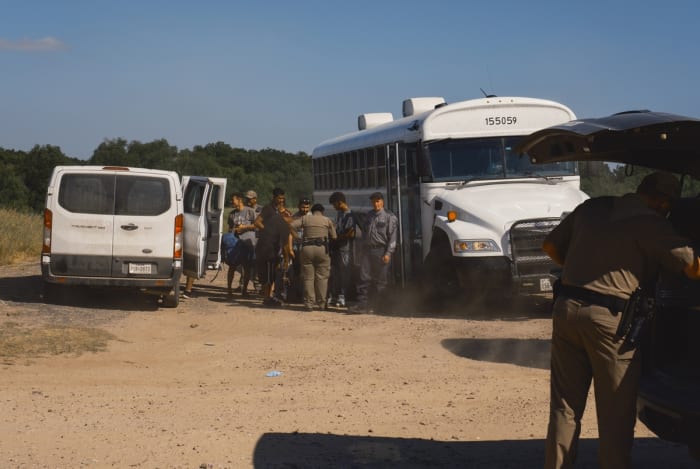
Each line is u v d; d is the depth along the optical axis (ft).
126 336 41.75
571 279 17.75
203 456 21.31
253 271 60.44
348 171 68.08
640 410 18.54
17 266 74.59
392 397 28.84
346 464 20.95
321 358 36.50
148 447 22.04
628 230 17.34
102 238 49.70
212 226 60.23
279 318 48.78
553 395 18.21
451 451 22.30
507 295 48.24
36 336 39.63
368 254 51.31
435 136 51.60
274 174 280.51
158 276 50.11
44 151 242.37
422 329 43.86
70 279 49.62
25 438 22.70
